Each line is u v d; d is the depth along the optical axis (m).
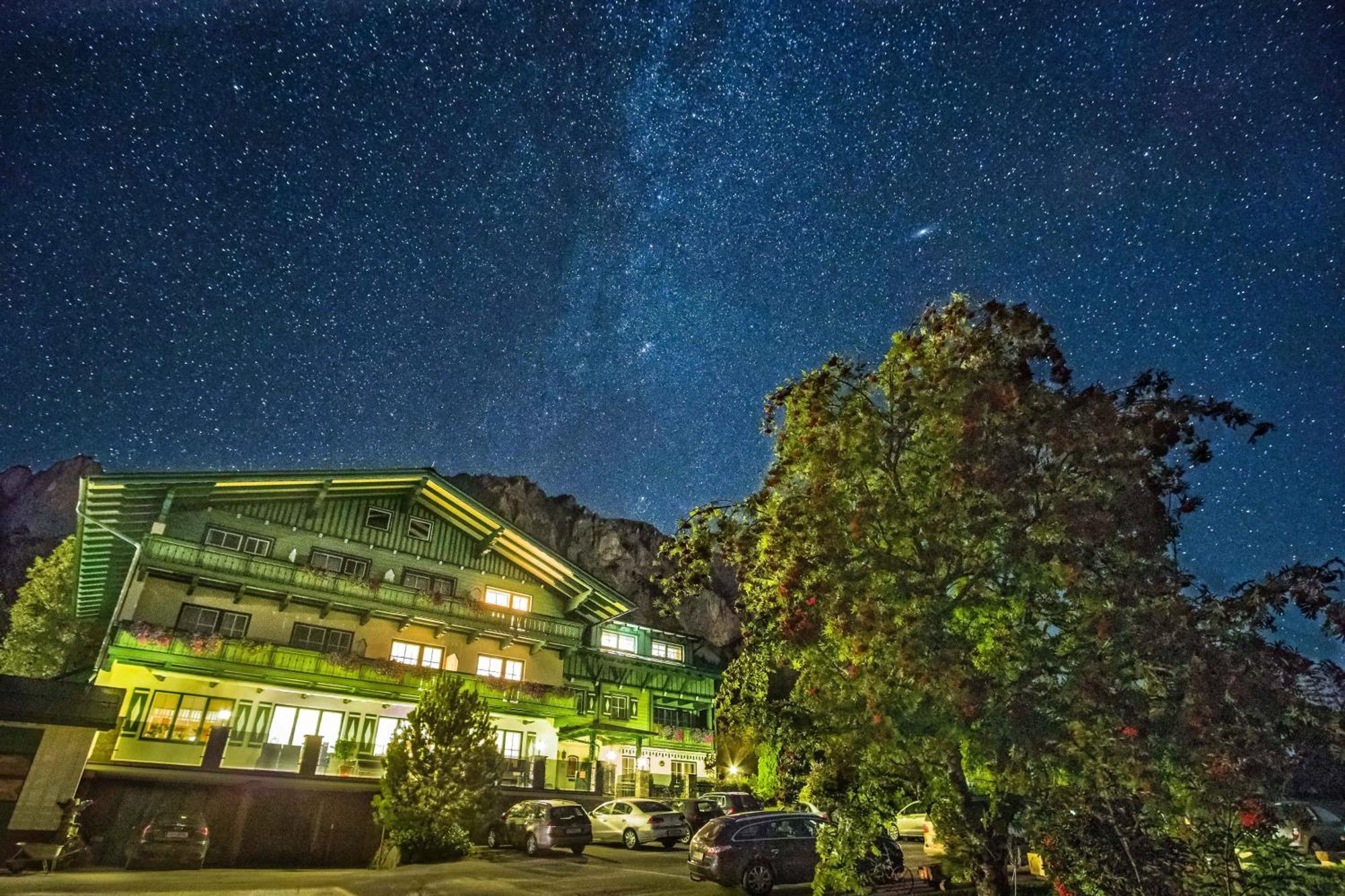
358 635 30.03
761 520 9.27
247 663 25.78
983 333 7.89
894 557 7.81
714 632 58.25
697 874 15.30
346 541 31.23
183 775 21.84
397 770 21.03
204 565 26.97
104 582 30.50
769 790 10.26
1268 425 7.32
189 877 16.97
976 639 7.74
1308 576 6.56
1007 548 7.34
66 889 14.15
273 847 21.80
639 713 38.09
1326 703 6.34
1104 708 6.64
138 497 26.33
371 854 22.73
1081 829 7.97
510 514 65.50
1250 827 6.81
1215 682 6.28
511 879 16.61
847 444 8.12
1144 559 7.29
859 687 7.30
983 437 7.52
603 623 38.03
